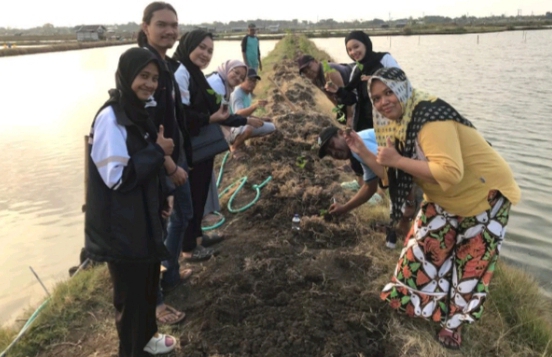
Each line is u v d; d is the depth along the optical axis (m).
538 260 5.57
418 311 3.50
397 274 3.60
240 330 3.52
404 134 3.15
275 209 5.51
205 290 4.06
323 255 4.54
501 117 12.44
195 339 3.48
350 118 6.12
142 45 3.65
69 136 11.76
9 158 9.99
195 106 4.25
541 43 42.75
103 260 2.80
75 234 6.77
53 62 34.81
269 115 10.29
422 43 48.09
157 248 2.87
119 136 2.71
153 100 3.19
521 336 3.64
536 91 16.20
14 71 27.92
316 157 7.26
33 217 7.26
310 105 11.59
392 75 3.06
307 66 6.23
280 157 7.16
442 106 3.04
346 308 3.76
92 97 17.23
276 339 3.40
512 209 6.92
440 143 2.96
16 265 5.91
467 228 3.24
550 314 4.18
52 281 5.51
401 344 3.45
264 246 4.66
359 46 5.24
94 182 2.77
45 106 15.58
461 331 3.60
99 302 4.04
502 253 5.75
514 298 4.09
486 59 28.45
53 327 3.76
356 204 4.90
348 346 3.34
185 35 4.25
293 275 4.13
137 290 2.96
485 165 3.11
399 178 3.37
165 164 3.31
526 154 9.30
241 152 7.51
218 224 5.29
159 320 3.66
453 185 3.05
